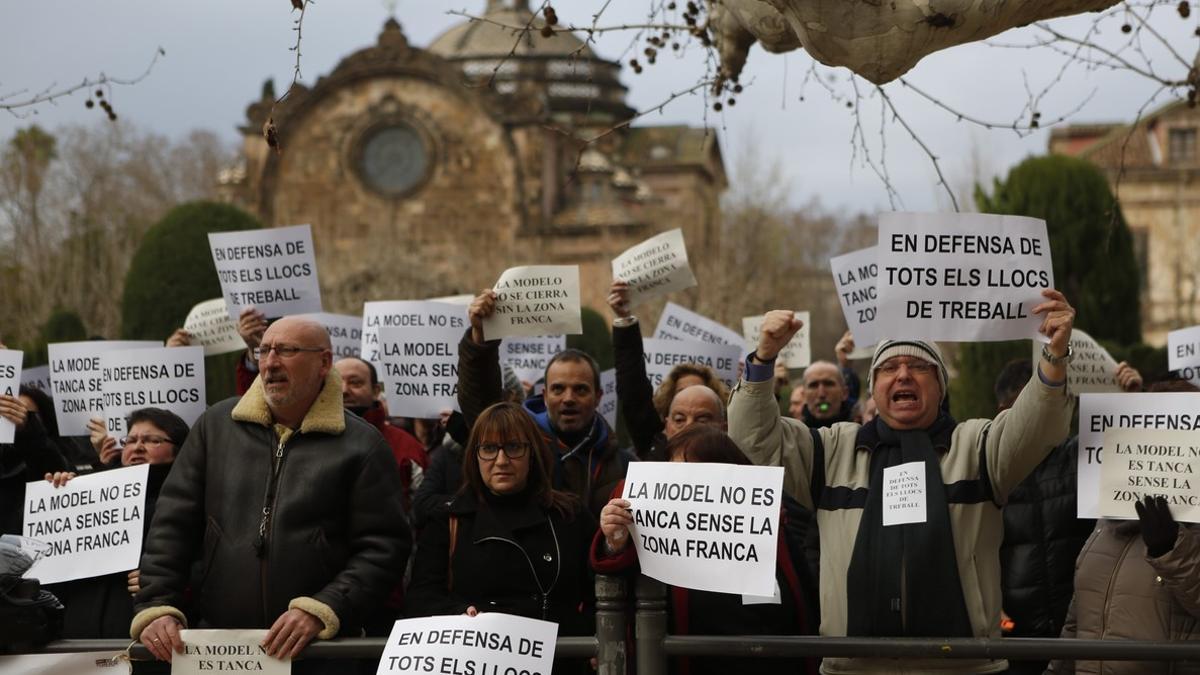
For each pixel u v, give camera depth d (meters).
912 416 6.47
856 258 9.69
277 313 10.50
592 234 69.31
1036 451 6.18
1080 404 6.21
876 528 6.35
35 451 9.14
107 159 59.22
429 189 69.25
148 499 8.05
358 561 6.59
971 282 6.38
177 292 29.53
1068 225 26.69
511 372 10.52
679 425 7.96
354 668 6.64
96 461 9.33
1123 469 6.10
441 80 69.31
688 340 11.66
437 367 10.80
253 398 6.87
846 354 12.28
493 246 69.00
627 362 8.72
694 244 56.53
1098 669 6.58
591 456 8.10
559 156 73.12
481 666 5.95
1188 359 9.94
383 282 64.81
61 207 55.38
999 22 7.07
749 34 9.19
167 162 78.81
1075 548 7.71
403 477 9.38
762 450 6.49
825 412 10.91
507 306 8.10
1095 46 8.78
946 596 6.18
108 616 7.69
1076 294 26.73
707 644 5.82
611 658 5.88
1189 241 65.06
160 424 8.13
